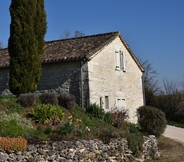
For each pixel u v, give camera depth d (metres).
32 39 13.74
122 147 12.33
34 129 10.85
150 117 15.80
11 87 13.62
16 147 8.66
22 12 13.57
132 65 21.56
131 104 20.81
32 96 12.64
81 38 20.11
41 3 14.29
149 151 13.70
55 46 19.66
